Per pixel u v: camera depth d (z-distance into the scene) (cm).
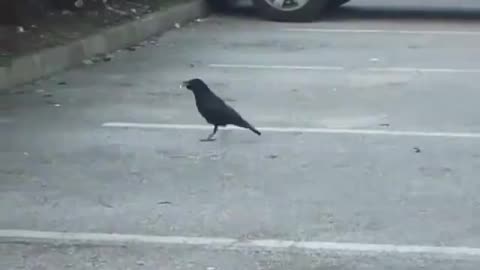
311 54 1934
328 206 941
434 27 2370
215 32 2275
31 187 1010
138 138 1231
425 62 1830
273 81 1633
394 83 1611
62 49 1762
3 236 855
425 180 1035
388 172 1067
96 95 1517
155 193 988
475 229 871
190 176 1052
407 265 781
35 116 1362
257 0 2483
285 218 902
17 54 1658
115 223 891
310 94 1520
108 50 1961
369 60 1855
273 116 1359
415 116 1357
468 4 2886
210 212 922
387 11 2708
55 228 877
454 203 951
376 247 823
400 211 924
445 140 1217
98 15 2098
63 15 2020
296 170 1076
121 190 999
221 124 1204
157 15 2247
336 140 1217
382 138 1227
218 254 806
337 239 843
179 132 1264
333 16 2597
